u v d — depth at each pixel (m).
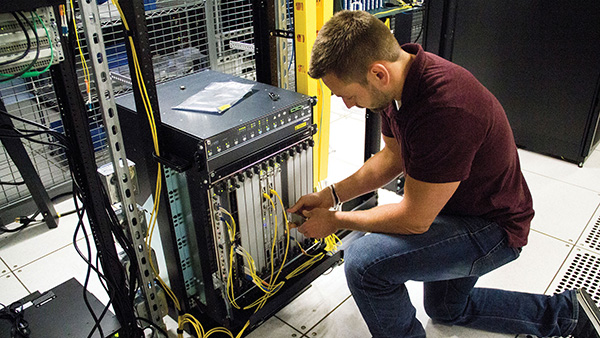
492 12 3.60
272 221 2.11
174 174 1.93
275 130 1.99
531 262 2.62
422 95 1.52
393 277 1.73
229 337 2.10
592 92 3.34
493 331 2.17
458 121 1.48
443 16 3.18
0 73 1.36
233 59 3.77
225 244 1.97
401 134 1.65
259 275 2.16
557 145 3.67
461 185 1.72
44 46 1.40
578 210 3.07
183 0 3.32
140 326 2.06
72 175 1.64
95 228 1.72
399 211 1.69
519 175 1.79
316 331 2.22
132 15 1.61
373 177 2.07
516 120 3.83
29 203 3.12
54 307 1.94
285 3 2.45
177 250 2.00
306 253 2.33
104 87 1.64
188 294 2.21
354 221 1.82
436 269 1.74
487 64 3.79
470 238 1.74
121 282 1.83
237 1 3.57
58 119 3.31
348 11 1.52
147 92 1.73
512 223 1.76
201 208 1.86
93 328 1.77
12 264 2.72
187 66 3.55
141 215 1.97
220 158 1.80
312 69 1.55
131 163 1.83
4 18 1.32
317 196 2.12
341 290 2.46
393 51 1.50
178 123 1.84
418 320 2.08
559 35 3.35
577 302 2.05
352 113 4.56
